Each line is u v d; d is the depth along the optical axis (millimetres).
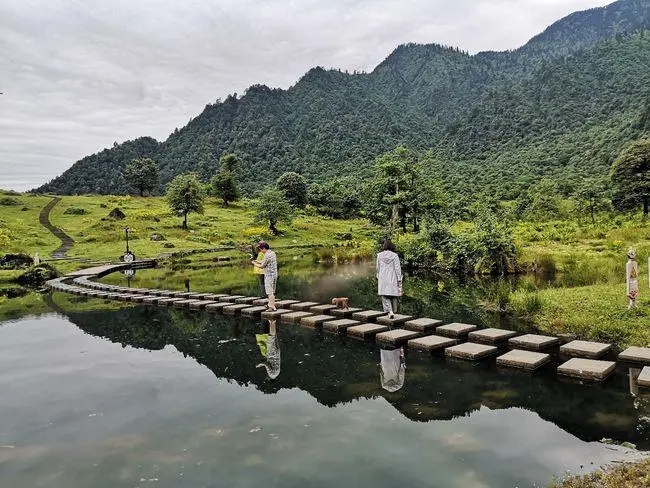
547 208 63000
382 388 6891
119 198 89625
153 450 5039
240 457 4840
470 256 22859
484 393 6582
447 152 185125
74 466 4742
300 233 62844
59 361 8727
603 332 8977
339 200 85250
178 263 37250
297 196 86062
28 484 4418
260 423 5684
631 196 57812
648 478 4039
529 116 189875
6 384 7367
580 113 180375
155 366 8305
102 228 55875
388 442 5117
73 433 5512
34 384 7352
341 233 63719
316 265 30453
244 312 13328
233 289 19703
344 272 25484
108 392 6938
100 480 4461
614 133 133250
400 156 46594
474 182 124562
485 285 18438
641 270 16562
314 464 4656
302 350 9164
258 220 62250
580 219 52812
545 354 8008
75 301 17219
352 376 7473
